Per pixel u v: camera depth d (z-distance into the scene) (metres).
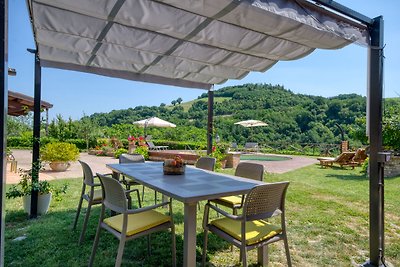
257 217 1.91
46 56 3.30
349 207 4.07
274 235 2.03
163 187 2.14
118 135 17.72
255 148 17.17
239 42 2.63
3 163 1.17
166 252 2.50
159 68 3.74
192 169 3.33
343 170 8.70
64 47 2.92
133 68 3.77
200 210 3.96
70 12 2.21
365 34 2.23
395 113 7.18
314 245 2.70
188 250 1.90
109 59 3.39
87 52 3.08
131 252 2.48
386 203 4.34
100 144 15.77
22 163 9.31
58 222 3.23
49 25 2.40
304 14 1.87
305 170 8.64
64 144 7.91
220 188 2.12
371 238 2.31
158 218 2.18
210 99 5.80
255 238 1.92
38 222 3.24
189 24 2.31
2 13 1.17
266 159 13.12
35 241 2.68
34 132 3.49
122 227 1.95
